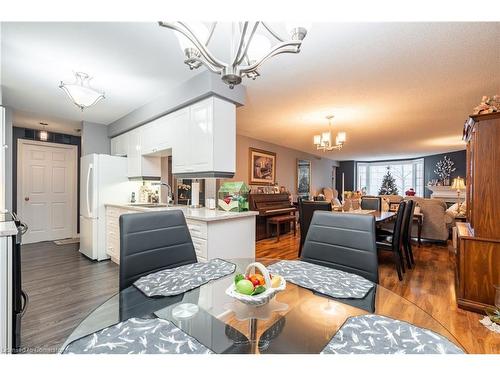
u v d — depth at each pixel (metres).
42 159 4.88
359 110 3.62
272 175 6.43
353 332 0.79
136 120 3.57
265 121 4.27
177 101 2.79
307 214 3.39
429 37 1.85
